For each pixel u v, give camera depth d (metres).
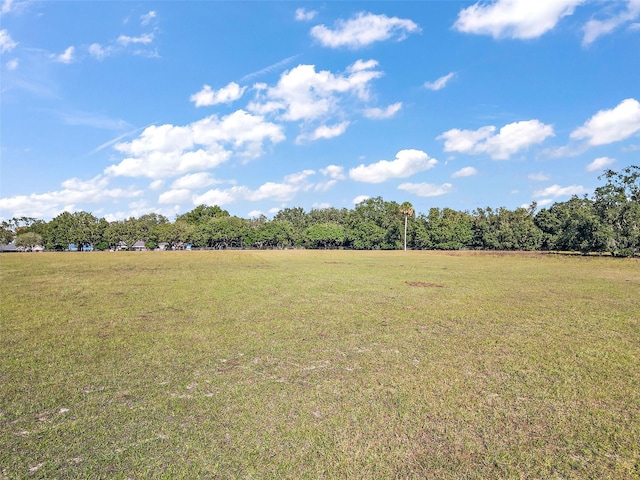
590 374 7.40
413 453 4.75
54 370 7.55
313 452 4.75
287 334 10.28
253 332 10.48
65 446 4.86
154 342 9.51
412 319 12.10
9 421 5.51
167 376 7.27
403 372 7.49
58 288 19.33
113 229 107.81
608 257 49.00
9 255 60.72
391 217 102.94
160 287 19.69
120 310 13.52
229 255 59.84
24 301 15.40
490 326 11.20
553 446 4.93
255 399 6.25
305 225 134.38
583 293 17.59
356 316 12.52
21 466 4.44
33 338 9.87
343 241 105.88
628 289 18.94
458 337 10.02
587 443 5.00
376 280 22.84
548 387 6.77
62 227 102.19
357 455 4.69
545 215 81.50
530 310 13.55
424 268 32.34
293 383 6.93
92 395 6.40
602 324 11.48
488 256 55.00
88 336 10.06
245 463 4.51
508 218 88.06
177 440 5.00
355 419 5.58
